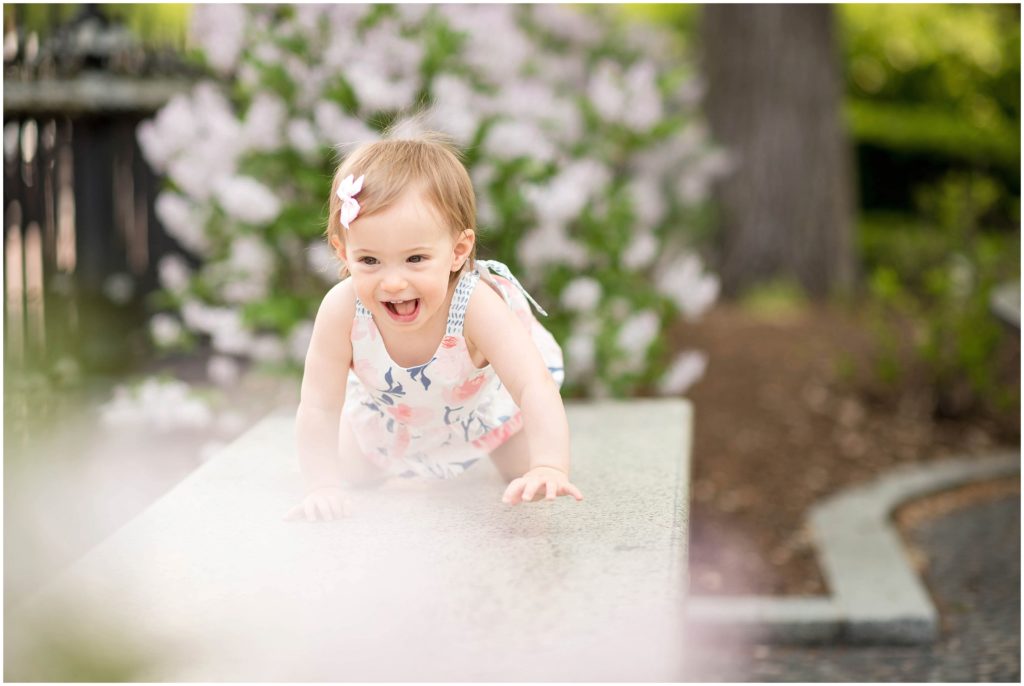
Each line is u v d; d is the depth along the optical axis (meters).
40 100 5.37
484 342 2.08
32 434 3.22
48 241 5.52
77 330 5.56
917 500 4.83
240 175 4.21
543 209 3.95
